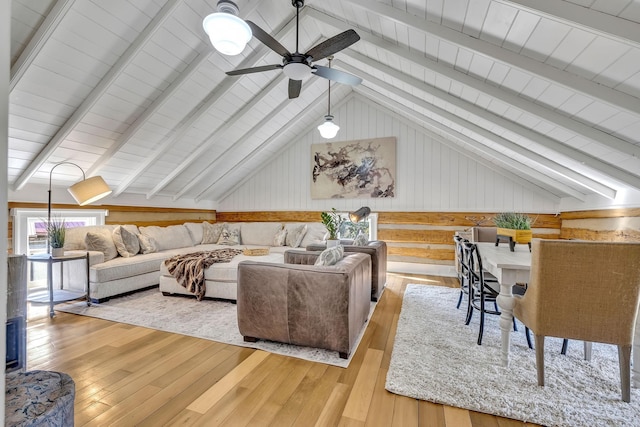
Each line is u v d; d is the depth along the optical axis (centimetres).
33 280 374
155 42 280
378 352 232
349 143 557
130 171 436
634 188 257
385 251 419
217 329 274
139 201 506
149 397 176
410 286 423
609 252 166
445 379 192
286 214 606
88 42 253
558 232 447
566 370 203
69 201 409
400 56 269
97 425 153
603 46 150
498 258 224
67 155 353
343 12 280
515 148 330
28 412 92
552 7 144
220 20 181
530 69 186
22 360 122
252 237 573
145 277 399
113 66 282
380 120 540
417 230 517
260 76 386
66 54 253
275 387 186
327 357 224
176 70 319
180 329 274
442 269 505
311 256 344
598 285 170
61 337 256
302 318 230
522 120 266
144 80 310
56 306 338
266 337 242
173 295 383
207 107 378
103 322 291
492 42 192
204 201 641
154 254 429
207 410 165
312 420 158
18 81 250
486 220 481
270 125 502
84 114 303
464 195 494
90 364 212
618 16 134
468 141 410
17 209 353
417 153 519
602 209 331
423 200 515
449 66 249
